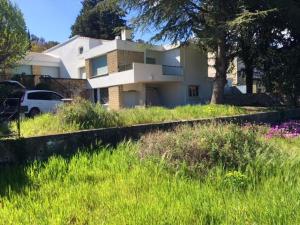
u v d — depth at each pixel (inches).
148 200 204.8
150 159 278.5
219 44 950.4
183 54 1347.2
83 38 1734.7
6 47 747.4
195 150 272.1
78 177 254.5
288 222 173.5
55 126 374.9
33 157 310.8
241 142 287.7
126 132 385.4
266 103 1027.3
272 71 932.6
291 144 392.2
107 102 1440.7
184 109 577.9
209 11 906.7
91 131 354.6
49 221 181.2
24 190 229.0
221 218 180.5
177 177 248.4
